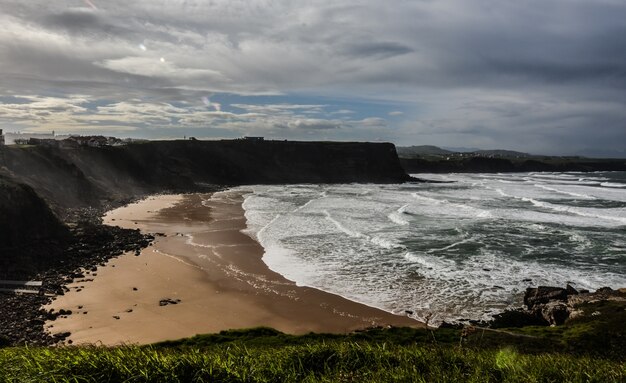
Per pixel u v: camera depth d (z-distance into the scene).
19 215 33.50
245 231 41.97
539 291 22.81
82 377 6.06
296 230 42.41
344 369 7.61
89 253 32.44
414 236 39.38
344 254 32.94
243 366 6.93
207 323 20.91
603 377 7.04
